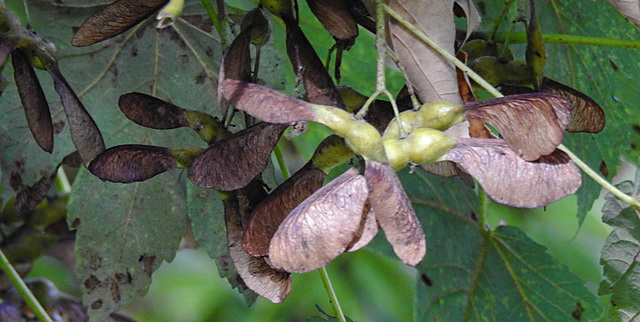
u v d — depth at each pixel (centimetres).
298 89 51
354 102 52
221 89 48
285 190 50
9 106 59
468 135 52
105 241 60
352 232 47
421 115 49
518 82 54
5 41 52
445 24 53
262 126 50
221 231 61
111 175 51
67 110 53
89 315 60
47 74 60
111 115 61
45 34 60
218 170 50
